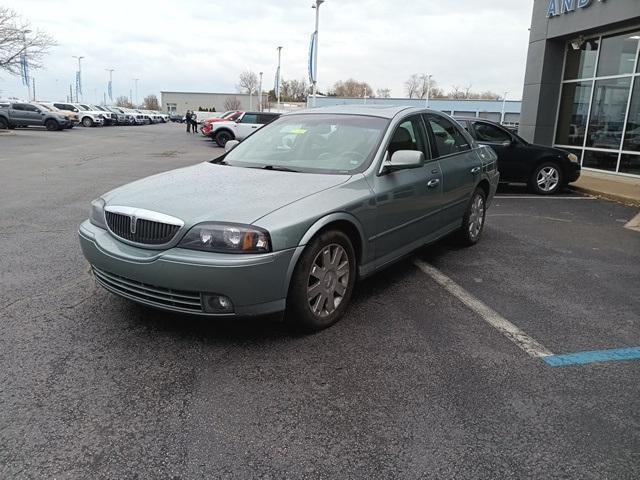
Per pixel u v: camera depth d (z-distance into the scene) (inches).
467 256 229.5
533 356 135.3
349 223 148.6
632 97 498.0
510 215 333.4
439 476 90.6
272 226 126.6
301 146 179.3
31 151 732.0
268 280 126.5
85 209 312.7
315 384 119.0
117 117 1834.4
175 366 125.0
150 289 130.1
